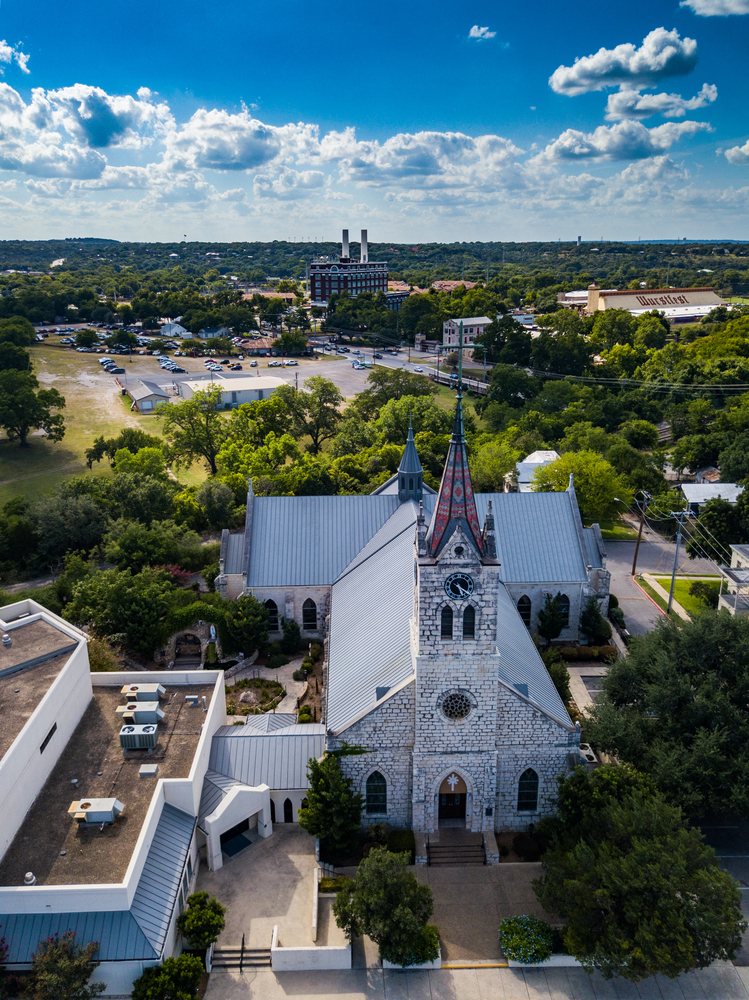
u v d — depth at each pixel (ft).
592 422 549.95
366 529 281.33
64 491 382.22
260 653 271.90
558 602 272.10
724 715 182.50
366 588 236.22
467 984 153.28
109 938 143.33
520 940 157.38
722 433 490.49
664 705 191.11
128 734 188.24
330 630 239.30
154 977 139.95
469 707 173.78
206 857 182.50
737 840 189.06
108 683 219.41
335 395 565.94
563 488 377.91
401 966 155.94
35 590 315.17
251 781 191.62
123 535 322.34
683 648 199.31
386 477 417.49
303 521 281.74
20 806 164.04
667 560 365.61
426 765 179.01
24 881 149.38
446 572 160.04
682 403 588.09
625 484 411.13
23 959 140.97
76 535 354.74
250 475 420.36
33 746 170.81
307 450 561.84
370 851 167.84
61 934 143.13
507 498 281.54
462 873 178.40
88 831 163.73
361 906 151.84
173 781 173.47
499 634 204.64
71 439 589.73
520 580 267.39
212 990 151.23
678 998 150.82
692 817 195.93
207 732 193.36
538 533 275.80
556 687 226.58
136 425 630.74
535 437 504.43
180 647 271.08
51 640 209.77
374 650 196.95
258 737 200.03
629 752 187.32
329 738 177.37
